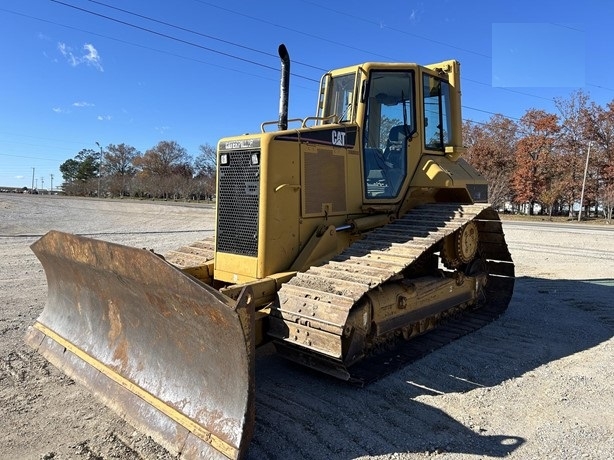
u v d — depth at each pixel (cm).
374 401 409
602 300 802
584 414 389
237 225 488
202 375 334
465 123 4866
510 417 384
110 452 320
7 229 1875
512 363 504
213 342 320
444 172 576
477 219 625
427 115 616
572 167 4166
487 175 4572
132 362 389
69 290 475
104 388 391
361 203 546
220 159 504
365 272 432
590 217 4153
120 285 387
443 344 548
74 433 343
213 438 303
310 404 401
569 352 543
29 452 319
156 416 342
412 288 516
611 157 4025
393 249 470
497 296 725
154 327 374
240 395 304
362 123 548
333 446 337
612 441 345
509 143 4691
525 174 4331
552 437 351
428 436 352
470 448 336
